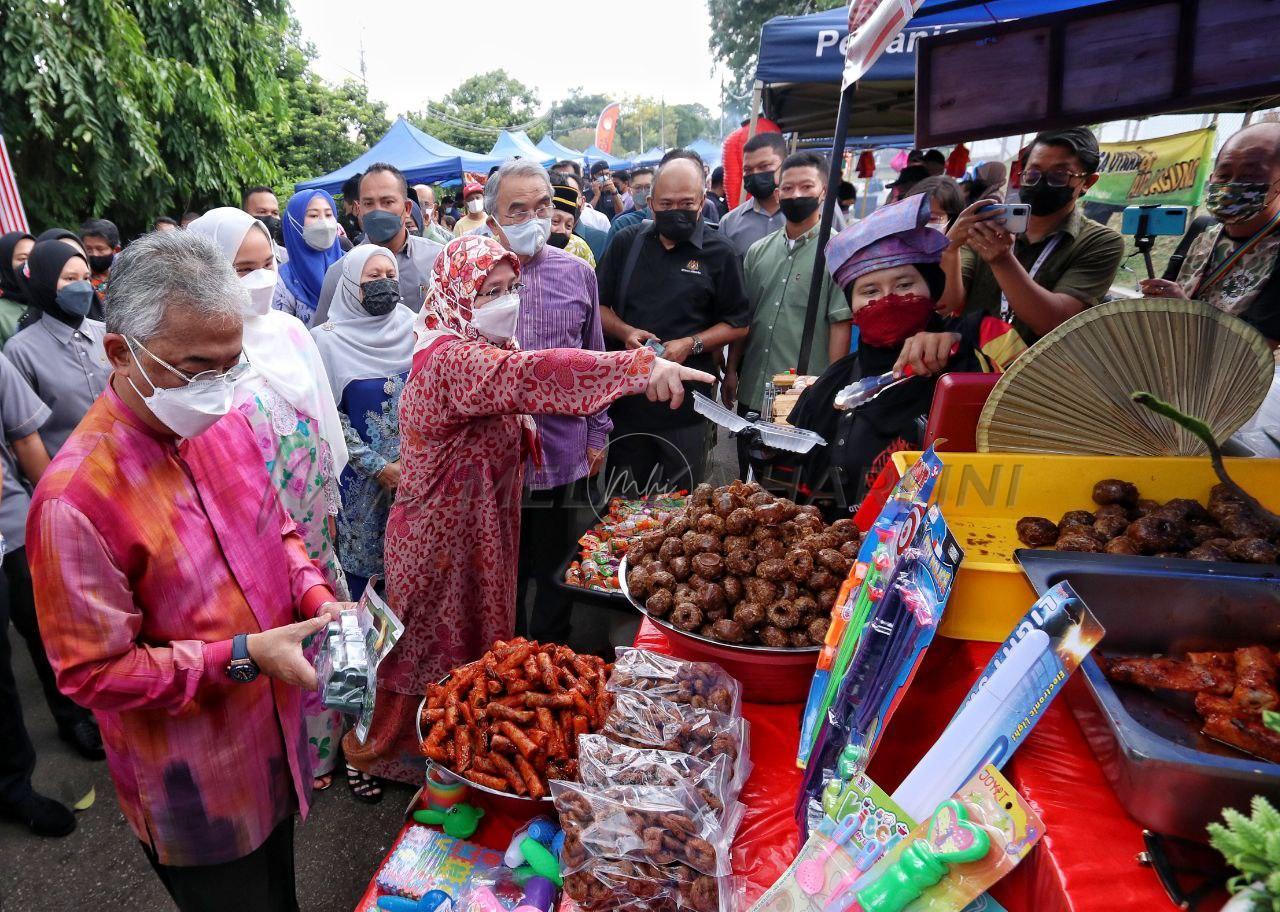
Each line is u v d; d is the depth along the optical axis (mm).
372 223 3844
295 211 4637
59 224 8016
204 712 1407
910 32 3545
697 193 3414
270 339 2414
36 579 1210
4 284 3789
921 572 1032
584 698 1606
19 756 2572
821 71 4242
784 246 3906
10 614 2830
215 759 1438
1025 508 1480
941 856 805
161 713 1371
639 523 2852
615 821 1212
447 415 1914
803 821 1123
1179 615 1112
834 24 4156
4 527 2701
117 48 7676
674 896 1145
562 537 3137
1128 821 831
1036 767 925
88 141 7672
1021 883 852
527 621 3488
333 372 2793
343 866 2416
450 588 2143
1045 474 1463
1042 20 1778
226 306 1222
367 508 2902
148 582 1328
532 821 1459
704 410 1558
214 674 1316
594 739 1397
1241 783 720
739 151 7281
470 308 1903
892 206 2012
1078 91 1790
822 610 1429
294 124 20688
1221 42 1634
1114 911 720
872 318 2037
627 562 1736
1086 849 790
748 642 1445
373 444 2838
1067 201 2410
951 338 1893
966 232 1894
